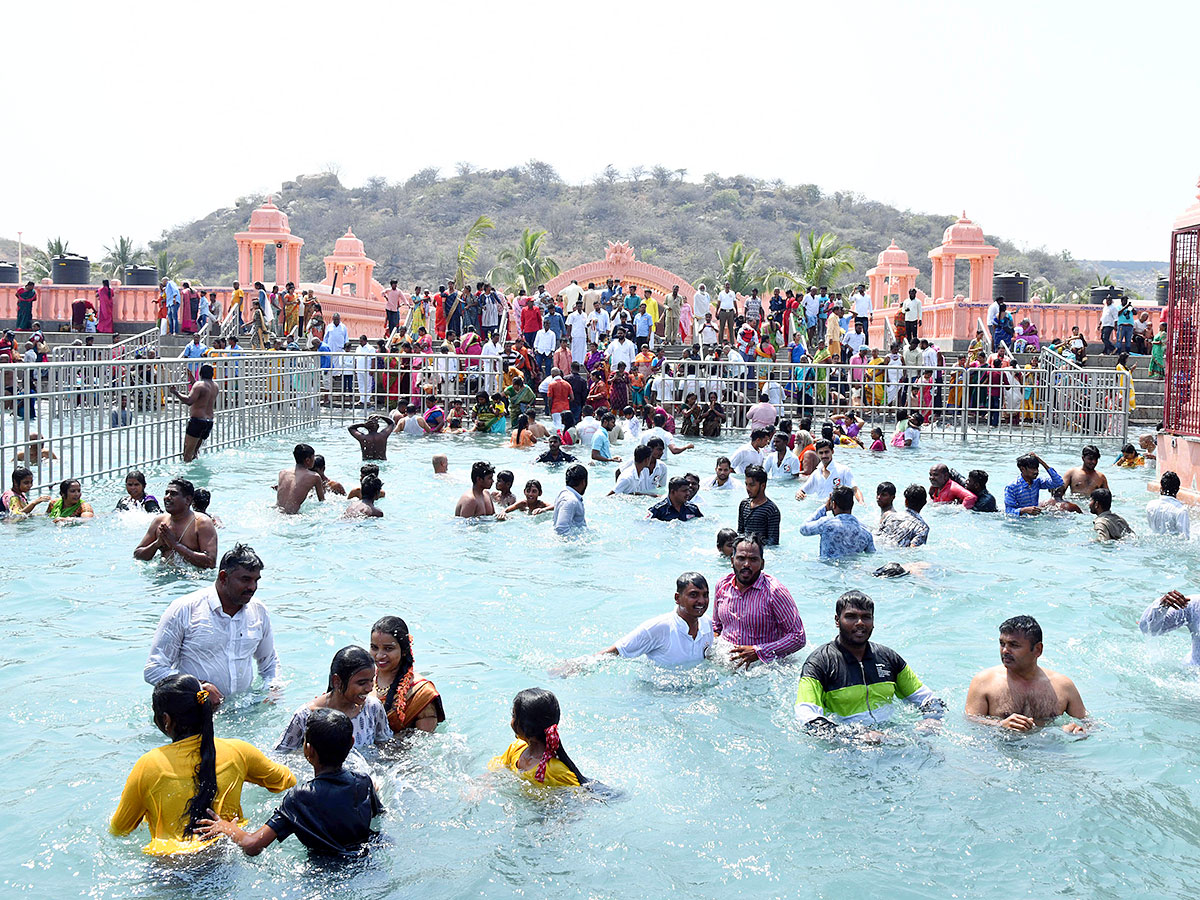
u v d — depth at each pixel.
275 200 127.00
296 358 21.00
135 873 4.31
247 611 6.23
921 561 9.75
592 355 26.00
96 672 6.50
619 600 8.41
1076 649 7.26
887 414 23.62
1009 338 27.73
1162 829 4.70
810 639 7.45
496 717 5.95
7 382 14.88
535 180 128.50
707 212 119.62
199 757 4.63
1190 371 14.28
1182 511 10.99
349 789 4.55
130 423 14.07
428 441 19.58
